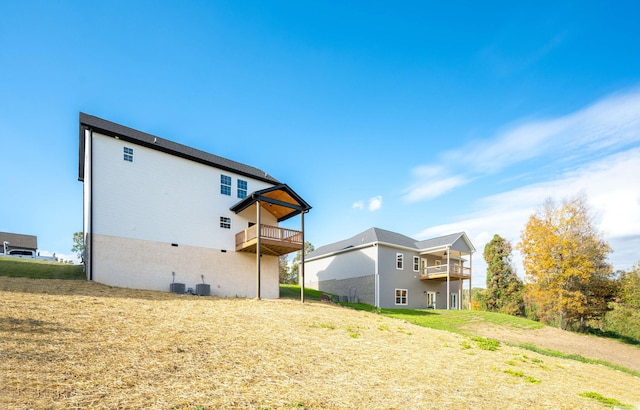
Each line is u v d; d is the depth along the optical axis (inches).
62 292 452.1
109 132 602.2
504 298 1558.8
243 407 193.6
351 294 1122.7
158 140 722.8
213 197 729.6
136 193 625.3
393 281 1080.8
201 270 683.4
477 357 398.6
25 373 201.8
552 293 1015.6
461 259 1348.4
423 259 1197.7
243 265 748.6
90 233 565.0
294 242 713.6
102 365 229.3
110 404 177.9
